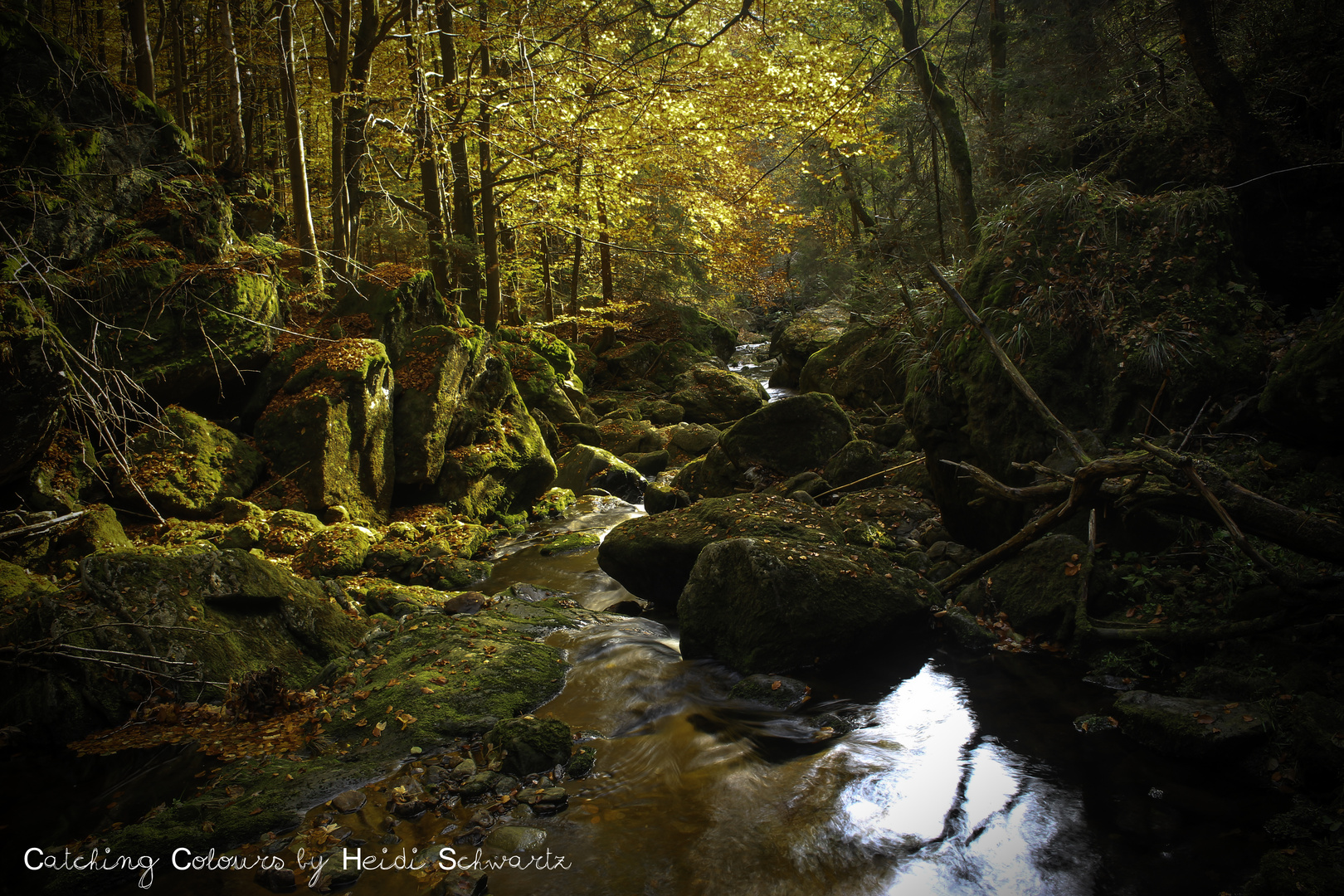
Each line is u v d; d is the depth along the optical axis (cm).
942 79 1345
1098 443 641
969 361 733
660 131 1263
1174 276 670
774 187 1634
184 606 587
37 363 741
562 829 411
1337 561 440
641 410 1877
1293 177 704
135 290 964
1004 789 430
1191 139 837
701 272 2680
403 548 889
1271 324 661
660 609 760
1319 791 395
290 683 593
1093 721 485
